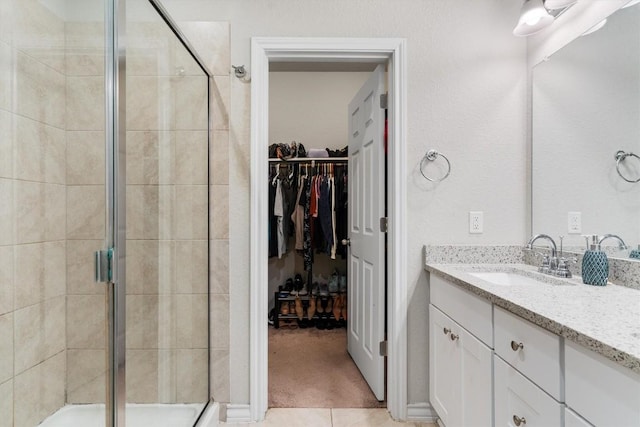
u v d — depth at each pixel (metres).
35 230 1.45
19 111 1.38
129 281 1.40
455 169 1.72
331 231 2.88
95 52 1.45
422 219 1.71
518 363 0.95
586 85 1.37
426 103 1.71
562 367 0.78
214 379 1.70
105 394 1.40
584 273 1.22
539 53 1.64
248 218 1.70
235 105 1.69
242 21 1.69
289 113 3.44
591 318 0.80
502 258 1.70
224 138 1.69
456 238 1.71
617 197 1.23
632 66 1.18
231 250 1.70
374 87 1.89
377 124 1.85
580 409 0.72
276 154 2.99
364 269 2.09
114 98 1.41
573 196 1.43
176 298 1.56
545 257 1.46
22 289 1.40
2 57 1.32
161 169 1.51
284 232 2.96
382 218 1.81
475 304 1.20
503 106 1.72
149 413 1.43
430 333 1.64
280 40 1.68
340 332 2.97
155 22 1.42
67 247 1.52
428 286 1.71
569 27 1.46
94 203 1.45
